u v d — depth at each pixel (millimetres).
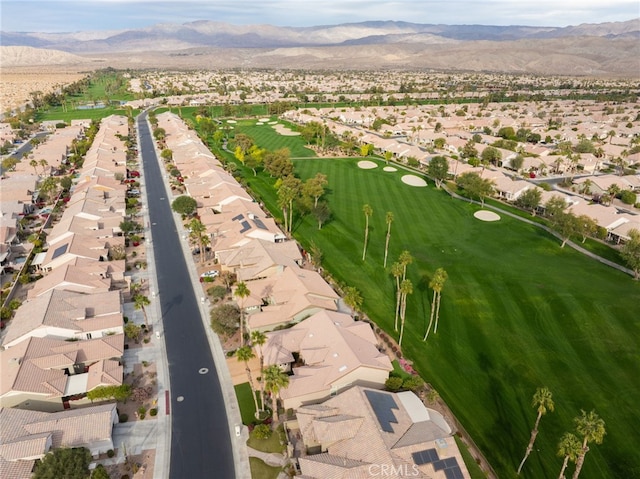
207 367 66000
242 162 175750
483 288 88375
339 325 69062
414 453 48031
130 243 105375
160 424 56344
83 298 76312
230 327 71188
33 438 49031
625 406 60094
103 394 57938
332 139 193250
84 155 183000
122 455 51938
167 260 97562
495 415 58844
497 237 112812
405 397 57656
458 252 103688
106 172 150375
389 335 74000
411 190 147000
